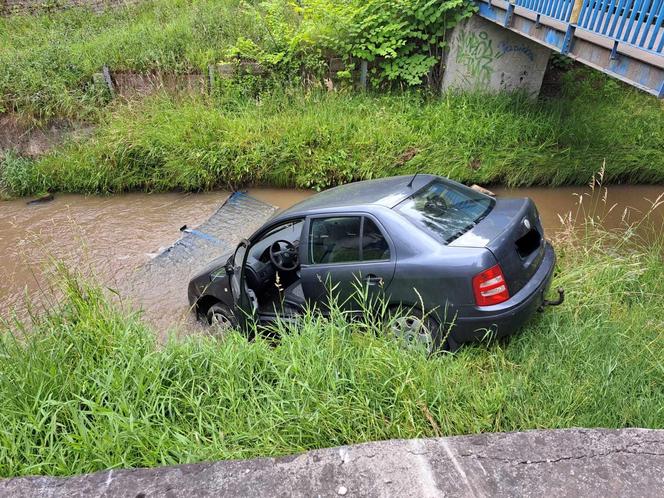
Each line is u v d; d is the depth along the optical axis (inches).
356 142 343.9
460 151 340.2
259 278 184.1
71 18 511.8
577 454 84.3
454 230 150.6
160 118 374.6
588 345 145.2
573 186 332.2
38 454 110.0
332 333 136.3
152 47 424.5
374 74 412.2
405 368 127.2
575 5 240.1
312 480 82.7
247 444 115.6
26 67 408.2
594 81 420.2
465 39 383.9
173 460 107.2
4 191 374.3
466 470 82.3
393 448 87.7
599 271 186.7
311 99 390.3
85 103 397.1
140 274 263.6
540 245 158.6
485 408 119.2
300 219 169.3
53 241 307.1
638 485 78.0
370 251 155.4
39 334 149.2
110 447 108.7
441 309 144.3
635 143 343.0
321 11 398.9
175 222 323.6
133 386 128.0
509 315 138.6
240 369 136.0
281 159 344.8
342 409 117.6
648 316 161.6
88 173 366.9
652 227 272.4
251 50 410.0
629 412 120.0
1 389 127.2
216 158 348.8
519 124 355.3
